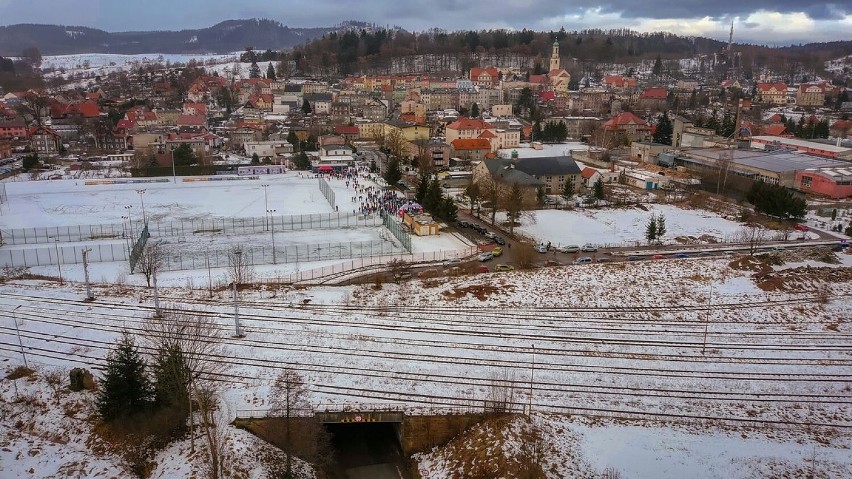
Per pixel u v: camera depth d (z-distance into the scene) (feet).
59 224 456.45
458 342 262.88
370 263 363.15
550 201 545.85
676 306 308.60
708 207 526.98
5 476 181.27
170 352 209.26
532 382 231.91
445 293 312.71
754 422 217.36
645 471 190.49
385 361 244.42
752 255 374.02
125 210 508.12
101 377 224.74
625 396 229.25
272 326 270.46
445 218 463.01
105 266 356.38
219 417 207.21
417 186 551.59
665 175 630.74
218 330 263.29
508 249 402.93
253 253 384.88
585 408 220.84
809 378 244.83
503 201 480.64
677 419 217.36
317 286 320.50
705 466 193.57
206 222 463.83
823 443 206.90
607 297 316.19
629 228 462.19
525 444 199.21
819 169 584.40
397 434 219.20
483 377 236.22
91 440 197.47
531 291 319.27
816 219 488.44
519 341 266.36
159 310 275.39
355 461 208.54
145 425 197.88
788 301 314.76
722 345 269.03
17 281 319.68
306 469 195.83
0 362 234.17
